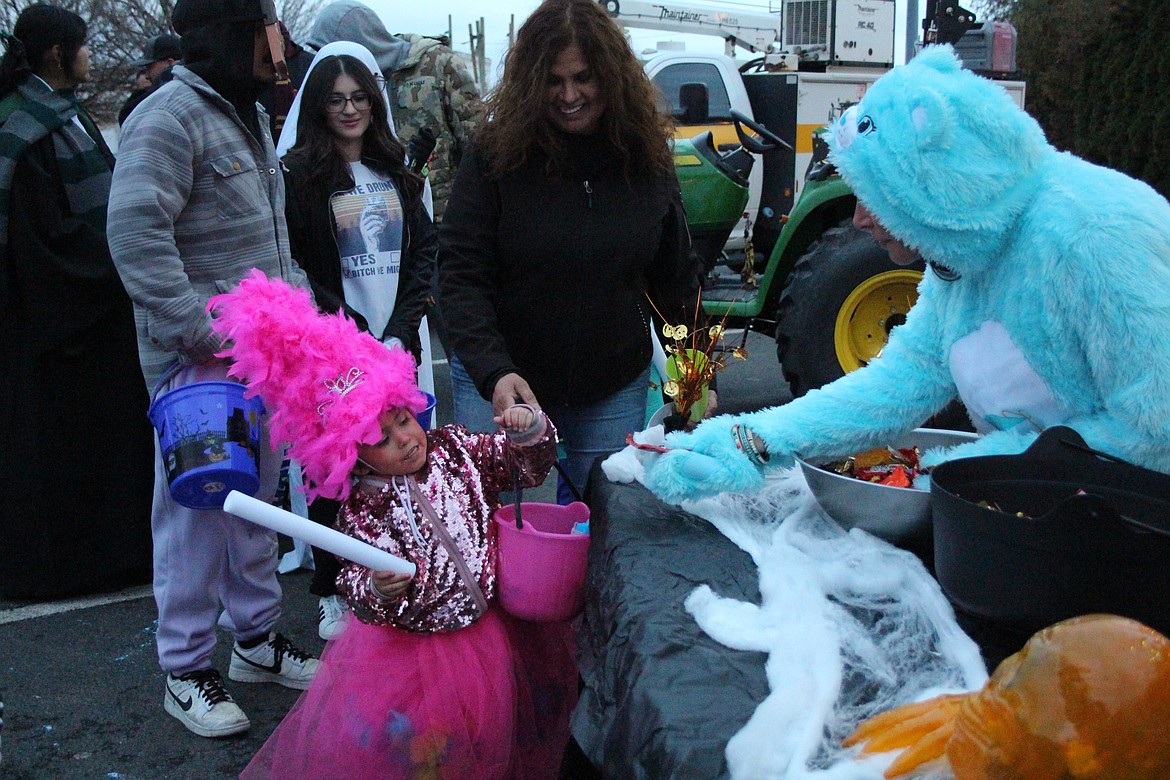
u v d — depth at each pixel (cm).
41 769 254
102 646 320
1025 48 1180
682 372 214
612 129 219
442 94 468
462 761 187
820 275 475
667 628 130
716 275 615
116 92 1273
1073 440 131
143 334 250
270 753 210
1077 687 79
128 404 348
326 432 178
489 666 192
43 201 330
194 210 244
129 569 359
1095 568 107
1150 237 126
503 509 203
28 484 343
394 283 314
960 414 246
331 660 200
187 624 263
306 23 1539
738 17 1050
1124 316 126
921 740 96
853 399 165
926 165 131
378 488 194
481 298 226
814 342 482
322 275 306
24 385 338
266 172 257
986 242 137
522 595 190
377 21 459
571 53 209
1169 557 105
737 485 166
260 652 288
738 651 125
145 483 354
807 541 151
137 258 230
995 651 120
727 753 103
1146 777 78
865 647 120
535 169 223
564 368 238
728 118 745
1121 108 1056
